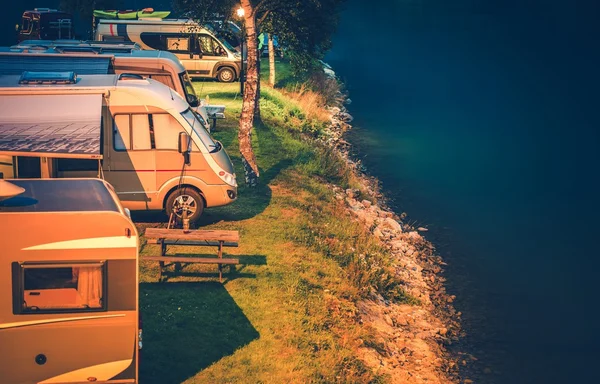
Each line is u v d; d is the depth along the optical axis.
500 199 24.31
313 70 39.78
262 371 10.80
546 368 13.66
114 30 33.38
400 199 23.52
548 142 33.56
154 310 11.99
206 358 10.91
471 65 57.41
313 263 14.86
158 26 33.41
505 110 40.94
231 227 15.95
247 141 18.67
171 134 14.67
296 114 30.19
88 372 8.97
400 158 28.70
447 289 16.89
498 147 32.06
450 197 24.12
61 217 8.59
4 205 8.73
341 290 14.09
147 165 14.62
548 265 18.78
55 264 8.60
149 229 13.02
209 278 13.34
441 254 19.09
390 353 12.83
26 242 8.49
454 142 32.38
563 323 15.59
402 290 15.77
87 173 14.26
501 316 15.69
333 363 11.39
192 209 15.15
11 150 11.41
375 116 36.94
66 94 13.54
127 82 14.70
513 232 21.14
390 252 18.03
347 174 23.06
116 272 8.78
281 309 12.61
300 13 22.31
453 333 14.62
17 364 8.73
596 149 32.47
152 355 10.80
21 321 8.61
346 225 17.84
